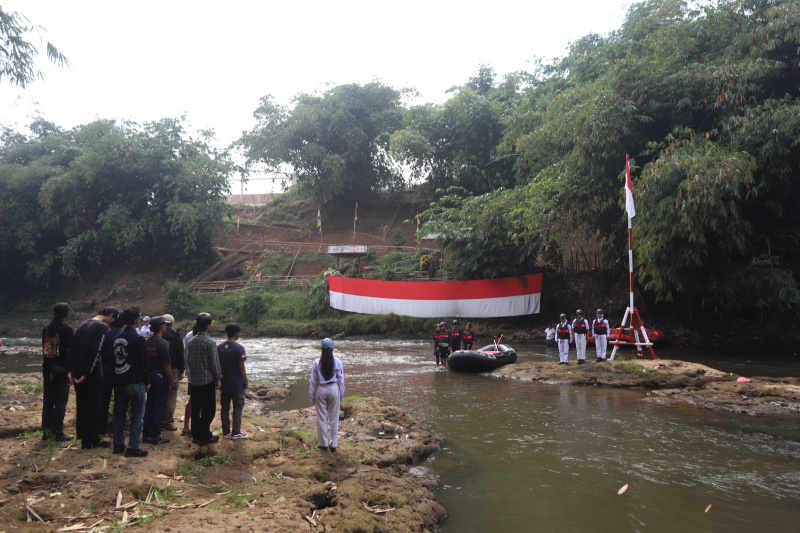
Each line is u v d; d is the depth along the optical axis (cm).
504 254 2675
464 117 3719
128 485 504
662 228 1766
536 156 2577
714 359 1800
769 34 1817
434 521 536
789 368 1602
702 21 2081
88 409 614
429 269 3259
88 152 3766
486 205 2631
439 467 718
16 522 416
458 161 3725
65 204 3838
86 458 575
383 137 4406
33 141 4250
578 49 3022
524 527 532
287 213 5072
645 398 1191
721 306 2148
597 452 782
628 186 1562
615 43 2675
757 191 1745
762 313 1970
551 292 2719
